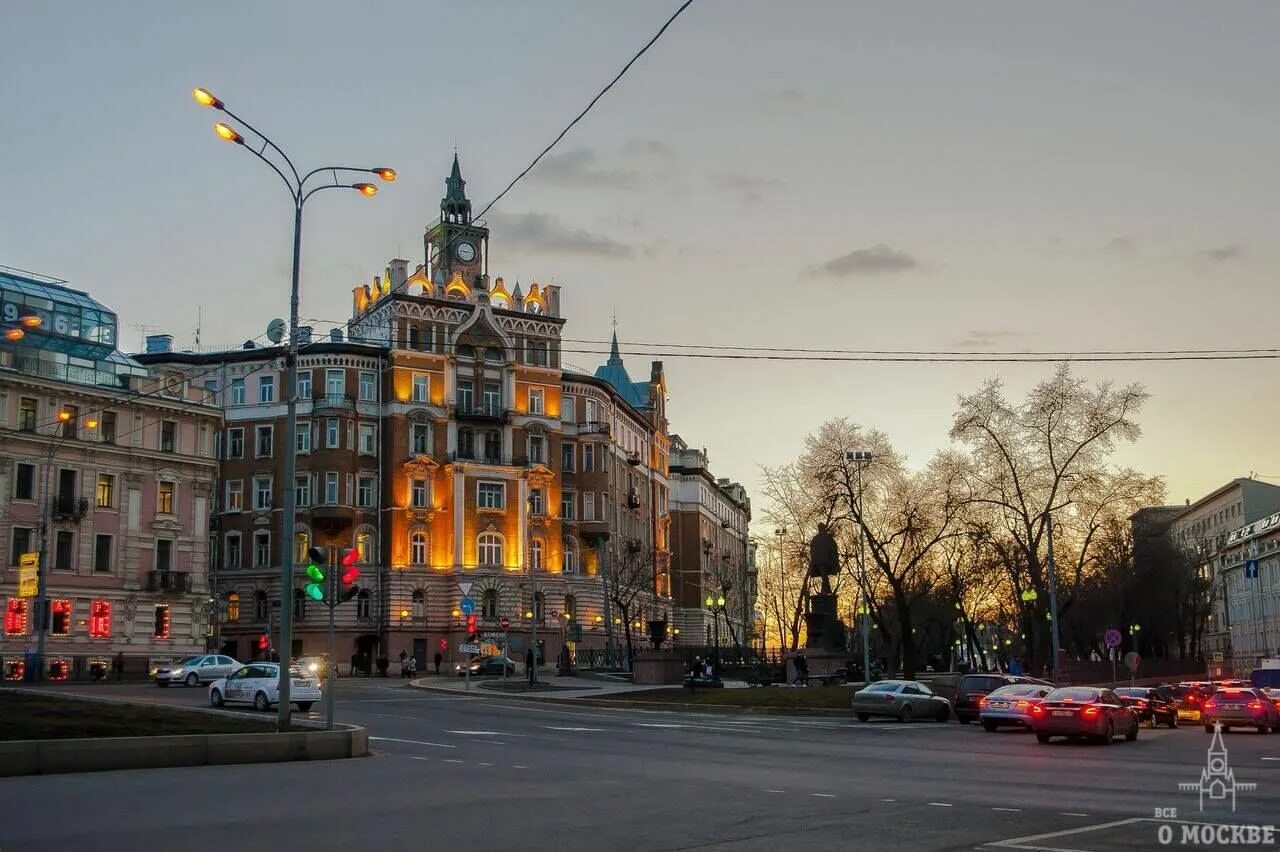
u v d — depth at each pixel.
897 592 66.81
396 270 101.81
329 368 97.38
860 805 18.47
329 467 95.62
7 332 55.09
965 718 46.25
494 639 97.50
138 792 19.59
